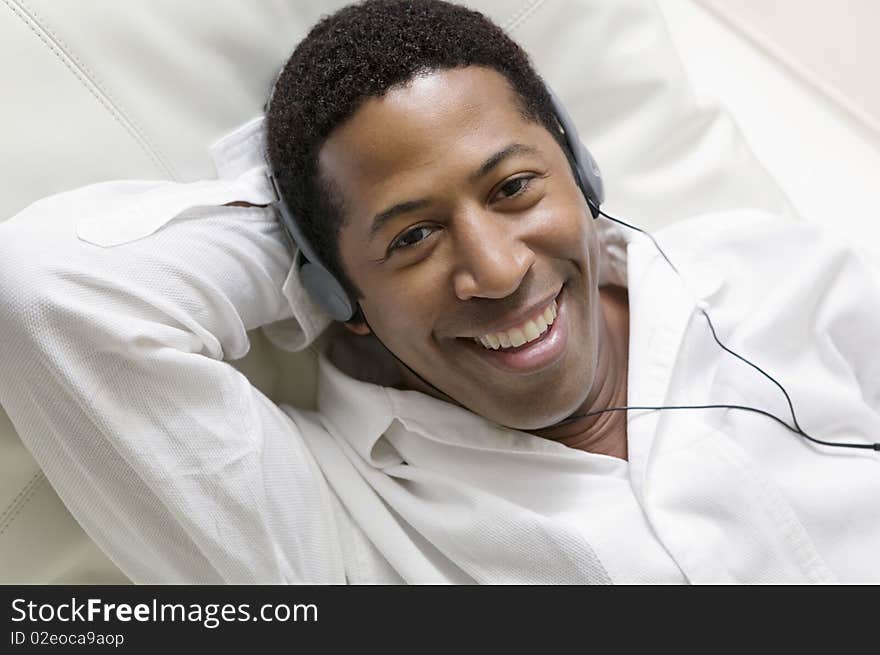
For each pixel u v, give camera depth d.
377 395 1.16
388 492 1.15
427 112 0.99
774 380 1.17
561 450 1.13
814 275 1.25
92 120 1.14
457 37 1.04
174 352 0.99
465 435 1.15
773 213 1.39
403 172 0.99
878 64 1.74
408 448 1.17
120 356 0.98
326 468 1.16
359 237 1.04
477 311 1.02
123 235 1.02
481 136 1.00
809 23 1.77
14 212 1.10
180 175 1.20
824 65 1.73
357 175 1.01
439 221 1.01
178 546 1.02
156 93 1.18
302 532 1.06
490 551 1.08
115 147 1.15
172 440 0.99
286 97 1.08
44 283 0.96
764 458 1.13
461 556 1.10
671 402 1.16
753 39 1.63
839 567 1.09
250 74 1.24
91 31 1.14
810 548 1.08
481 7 1.35
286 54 1.26
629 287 1.21
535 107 1.08
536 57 1.39
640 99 1.44
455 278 1.01
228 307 1.08
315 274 1.12
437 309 1.03
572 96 1.42
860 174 1.50
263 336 1.27
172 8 1.18
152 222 1.04
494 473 1.14
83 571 1.24
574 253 1.05
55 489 1.04
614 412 1.20
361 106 1.00
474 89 1.02
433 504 1.13
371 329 1.14
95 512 1.03
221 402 1.01
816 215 1.47
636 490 1.10
